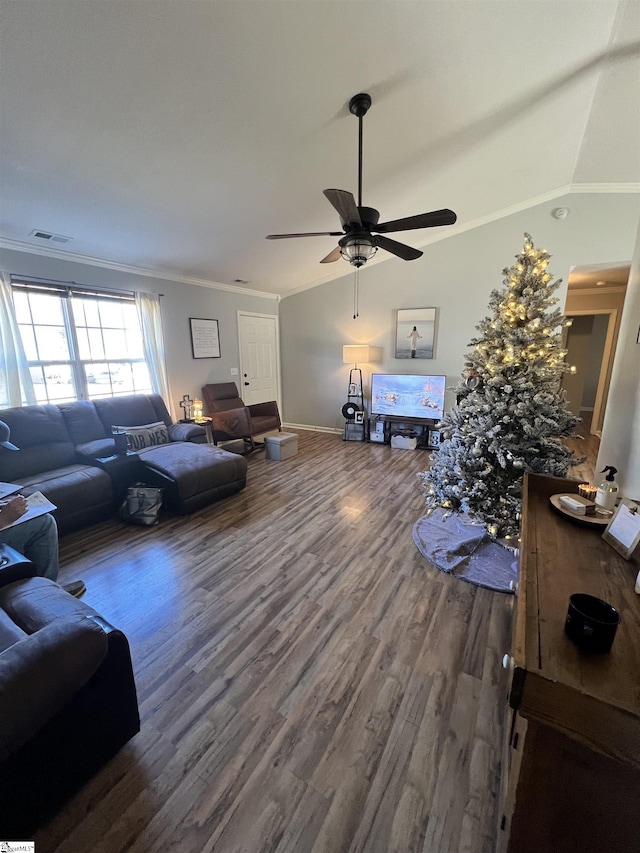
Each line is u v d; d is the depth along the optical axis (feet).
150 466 10.55
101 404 12.32
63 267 12.00
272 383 21.48
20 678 3.09
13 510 5.70
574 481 5.38
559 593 3.23
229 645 5.75
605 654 2.52
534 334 7.90
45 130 6.60
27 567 5.16
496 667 5.29
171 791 3.82
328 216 11.97
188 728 4.47
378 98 7.20
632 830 2.34
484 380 8.41
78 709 3.67
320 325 19.99
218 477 10.94
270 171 9.09
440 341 16.75
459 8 5.68
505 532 7.98
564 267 13.58
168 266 14.43
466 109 8.12
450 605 6.61
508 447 7.84
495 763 4.04
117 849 3.37
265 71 6.15
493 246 14.84
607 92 7.97
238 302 18.80
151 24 5.11
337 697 4.86
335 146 8.55
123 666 4.08
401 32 5.90
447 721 4.51
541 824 2.58
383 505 10.90
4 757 2.94
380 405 18.11
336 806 3.69
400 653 5.56
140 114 6.63
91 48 5.28
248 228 12.03
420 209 13.29
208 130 7.34
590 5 5.84
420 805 3.69
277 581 7.34
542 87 7.74
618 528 4.00
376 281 17.87
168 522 9.96
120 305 13.82
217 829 3.52
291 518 10.11
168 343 15.69
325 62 6.18
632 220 12.57
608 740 2.21
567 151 10.59
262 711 4.68
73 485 9.26
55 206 9.12
